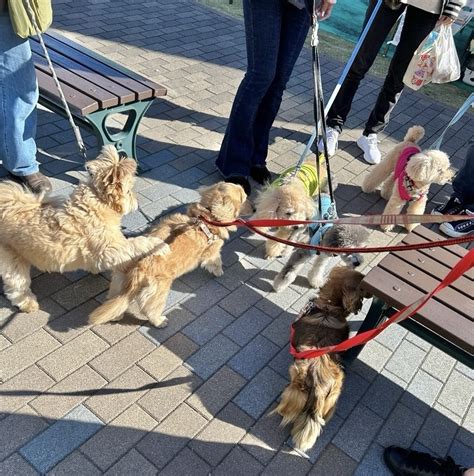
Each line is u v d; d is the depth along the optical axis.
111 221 2.78
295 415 2.52
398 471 2.58
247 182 4.43
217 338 3.13
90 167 2.76
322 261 3.50
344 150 5.49
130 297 2.79
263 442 2.62
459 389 3.13
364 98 6.73
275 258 3.91
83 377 2.73
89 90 3.72
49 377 2.69
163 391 2.76
